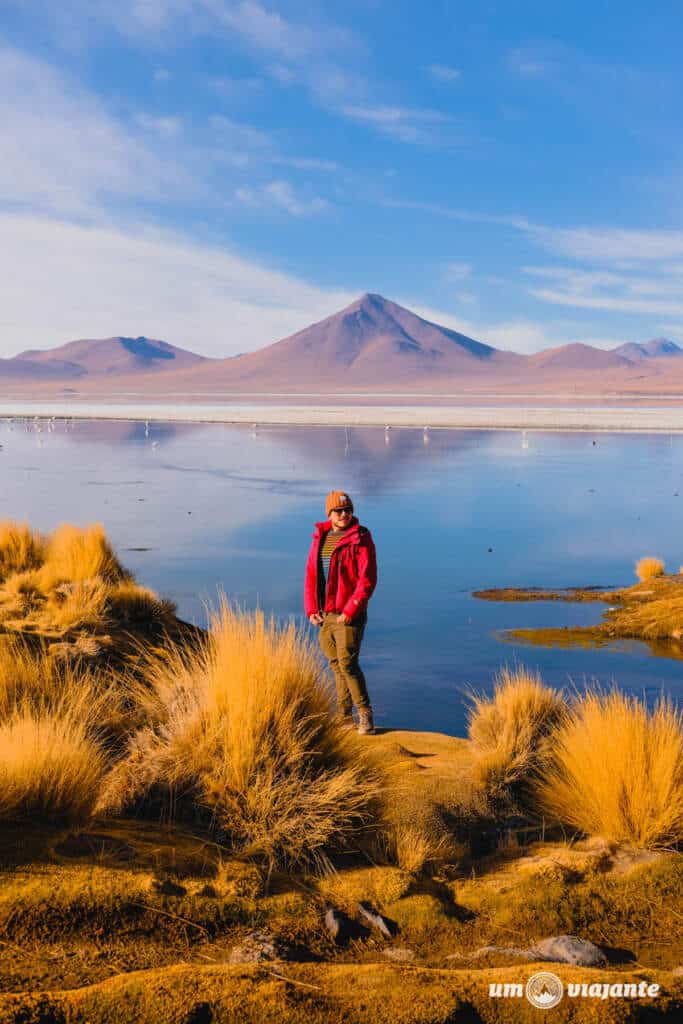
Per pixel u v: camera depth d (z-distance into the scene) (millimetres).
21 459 76688
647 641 18859
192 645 9852
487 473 64688
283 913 3600
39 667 6504
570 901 4008
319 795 4441
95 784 4199
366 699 7625
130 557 29781
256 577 26234
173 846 3916
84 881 3443
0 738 4324
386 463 73500
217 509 43438
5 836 3701
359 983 2996
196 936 3320
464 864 4492
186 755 4617
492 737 6793
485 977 3094
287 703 4973
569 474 63875
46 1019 2623
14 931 3141
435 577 27000
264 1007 2742
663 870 4332
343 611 7477
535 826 5055
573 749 5410
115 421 174500
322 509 43812
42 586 10953
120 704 6035
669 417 184125
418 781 5508
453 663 17016
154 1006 2713
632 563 29641
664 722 5270
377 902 3854
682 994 3094
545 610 22266
